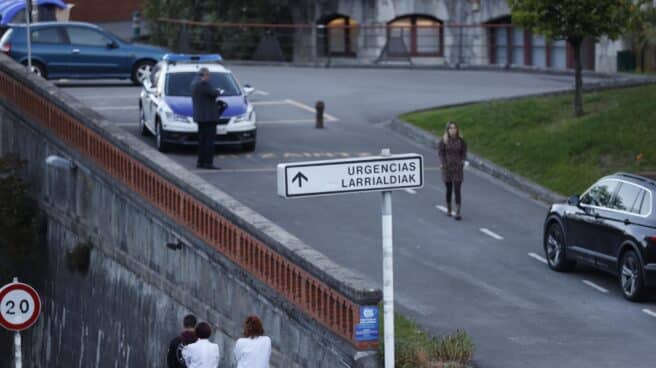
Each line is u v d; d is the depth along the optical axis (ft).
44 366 126.72
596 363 72.33
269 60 222.07
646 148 119.75
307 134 144.97
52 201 125.49
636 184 87.25
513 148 129.80
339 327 71.82
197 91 122.83
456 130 109.60
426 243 102.37
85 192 117.19
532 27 134.41
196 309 94.48
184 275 96.63
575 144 123.85
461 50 220.43
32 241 127.75
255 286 84.12
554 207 95.45
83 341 117.80
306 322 76.48
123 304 108.78
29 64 142.61
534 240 104.47
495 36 220.02
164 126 129.70
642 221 85.10
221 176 122.11
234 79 137.18
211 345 75.25
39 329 127.95
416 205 115.24
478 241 103.55
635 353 74.43
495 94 171.53
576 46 134.10
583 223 91.09
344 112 160.15
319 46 230.48
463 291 88.94
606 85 153.07
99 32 175.42
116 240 110.32
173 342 79.97
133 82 177.27
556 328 79.92
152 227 102.42
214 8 229.86
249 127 132.36
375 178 60.03
